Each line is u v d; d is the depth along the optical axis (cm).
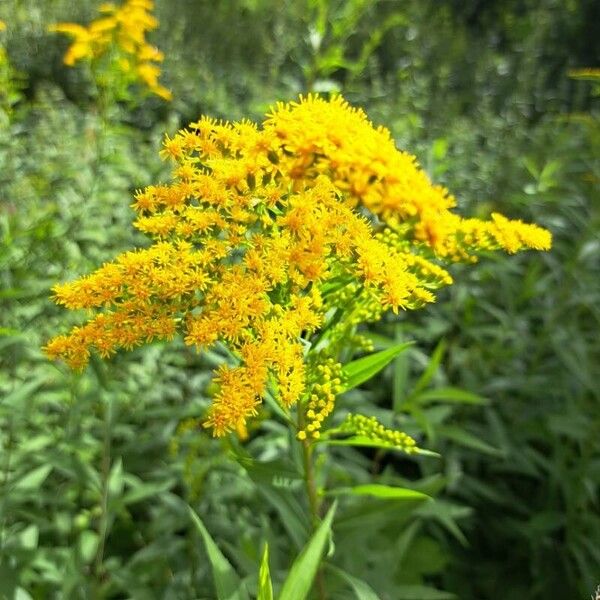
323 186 20
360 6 43
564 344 43
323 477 30
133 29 39
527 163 50
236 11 102
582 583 37
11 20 84
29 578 27
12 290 28
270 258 20
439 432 33
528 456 42
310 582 14
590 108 91
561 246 46
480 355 45
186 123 76
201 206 20
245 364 19
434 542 33
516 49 96
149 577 30
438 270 21
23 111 42
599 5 112
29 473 29
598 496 42
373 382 44
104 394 30
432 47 104
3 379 31
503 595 39
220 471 31
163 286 19
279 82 81
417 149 56
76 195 41
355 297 21
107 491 29
